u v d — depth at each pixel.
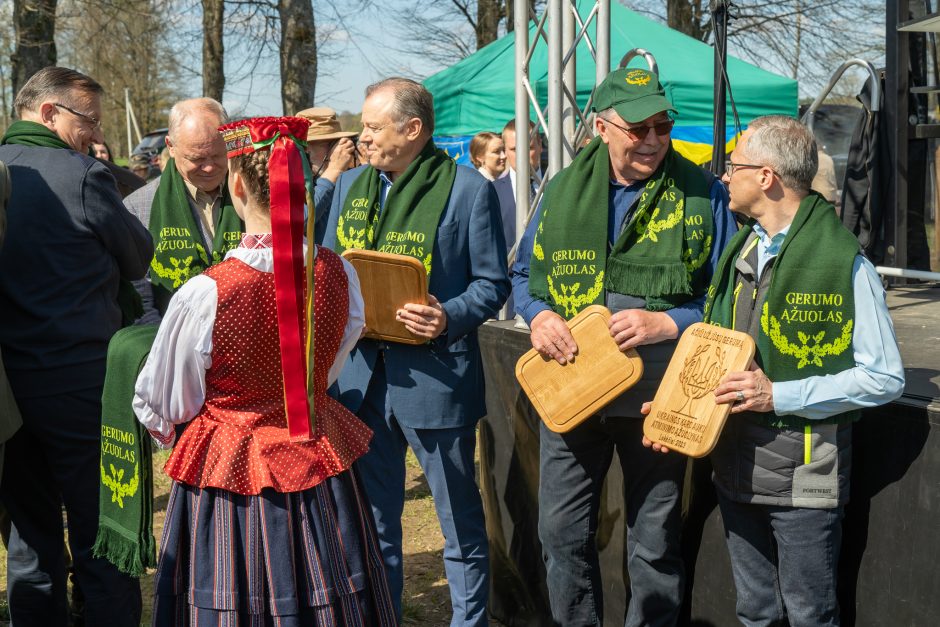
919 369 2.29
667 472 2.40
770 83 8.15
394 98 2.65
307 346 1.84
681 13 16.88
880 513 2.01
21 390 2.54
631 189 2.42
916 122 4.16
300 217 1.83
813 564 2.01
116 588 2.66
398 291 2.56
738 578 2.17
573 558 2.55
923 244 4.38
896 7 4.03
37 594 2.77
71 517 2.65
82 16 16.23
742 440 2.07
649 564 2.44
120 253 2.68
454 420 2.72
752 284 2.10
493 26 18.34
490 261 2.71
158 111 28.77
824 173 5.62
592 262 2.38
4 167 2.43
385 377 2.75
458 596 2.82
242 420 1.87
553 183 2.49
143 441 2.16
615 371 2.30
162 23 16.12
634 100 2.27
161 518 4.52
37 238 2.53
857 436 2.07
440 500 2.78
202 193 3.21
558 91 3.48
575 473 2.51
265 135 1.84
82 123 2.69
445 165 2.73
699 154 8.05
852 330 1.91
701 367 2.08
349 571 1.94
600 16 3.64
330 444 1.94
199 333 1.80
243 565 1.86
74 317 2.57
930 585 1.88
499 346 3.24
